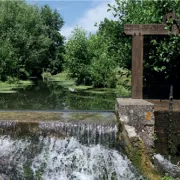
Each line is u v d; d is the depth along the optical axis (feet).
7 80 99.91
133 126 24.73
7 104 52.42
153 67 31.48
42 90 78.69
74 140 24.93
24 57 117.08
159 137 26.35
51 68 167.22
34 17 121.29
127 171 22.02
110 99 57.93
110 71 79.71
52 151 24.70
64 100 57.21
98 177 23.11
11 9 117.19
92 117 27.68
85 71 90.33
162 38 31.45
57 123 25.23
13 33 111.24
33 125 25.31
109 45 42.70
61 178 23.06
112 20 40.70
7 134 25.29
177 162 25.00
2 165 23.66
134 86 27.84
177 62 30.99
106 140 24.76
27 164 24.00
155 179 20.72
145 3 38.65
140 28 27.20
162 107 26.89
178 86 32.94
